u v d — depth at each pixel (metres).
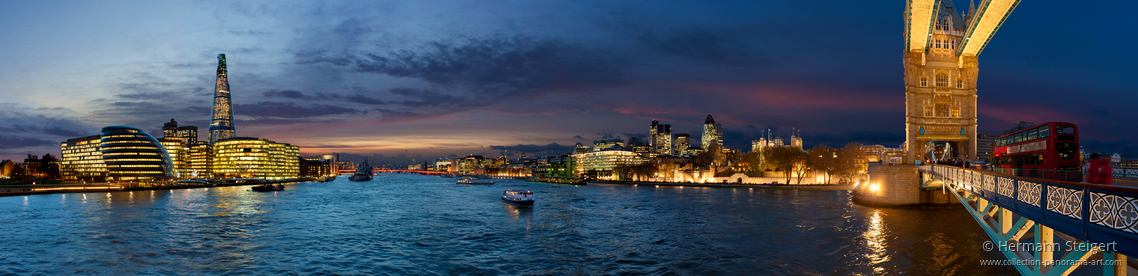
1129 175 20.95
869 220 71.88
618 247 58.19
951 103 86.00
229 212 103.56
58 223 83.56
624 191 182.88
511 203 121.50
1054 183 19.91
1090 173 22.64
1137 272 21.81
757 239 60.16
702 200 122.12
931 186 83.94
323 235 69.44
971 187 35.84
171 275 47.66
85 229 76.12
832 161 184.12
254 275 47.47
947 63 86.50
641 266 48.59
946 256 47.41
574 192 178.12
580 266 49.25
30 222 84.94
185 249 59.53
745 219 79.31
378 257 54.56
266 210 108.19
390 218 90.06
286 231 73.50
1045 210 20.83
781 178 194.12
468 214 96.81
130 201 137.50
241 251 58.28
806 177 190.62
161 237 68.25
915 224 66.62
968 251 49.16
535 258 53.16
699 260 50.12
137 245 62.19
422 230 73.69
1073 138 41.72
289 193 186.38
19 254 56.75
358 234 70.19
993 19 75.12
